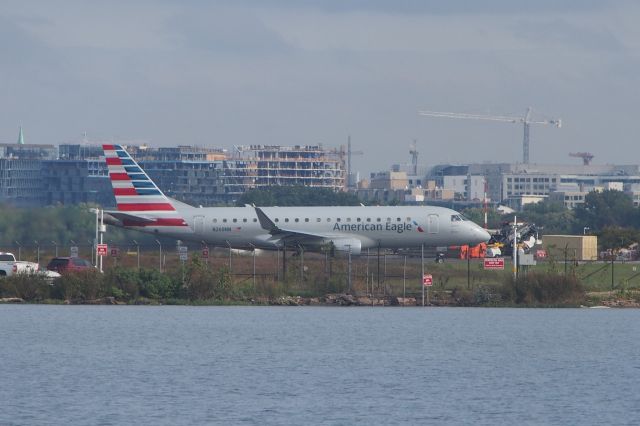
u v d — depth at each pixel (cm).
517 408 18400
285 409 18088
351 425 17000
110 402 18538
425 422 17275
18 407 18075
